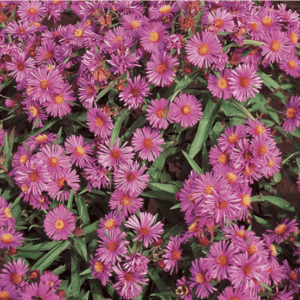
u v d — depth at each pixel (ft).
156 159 2.65
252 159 2.40
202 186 2.34
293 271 2.48
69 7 3.23
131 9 2.74
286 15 2.73
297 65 2.77
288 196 3.53
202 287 2.28
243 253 2.27
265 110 2.82
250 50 2.57
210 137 2.60
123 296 2.45
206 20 2.52
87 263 2.53
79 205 2.61
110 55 2.52
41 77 2.55
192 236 2.42
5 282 2.36
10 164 2.57
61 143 2.73
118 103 2.74
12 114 2.86
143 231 2.40
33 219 2.66
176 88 2.51
